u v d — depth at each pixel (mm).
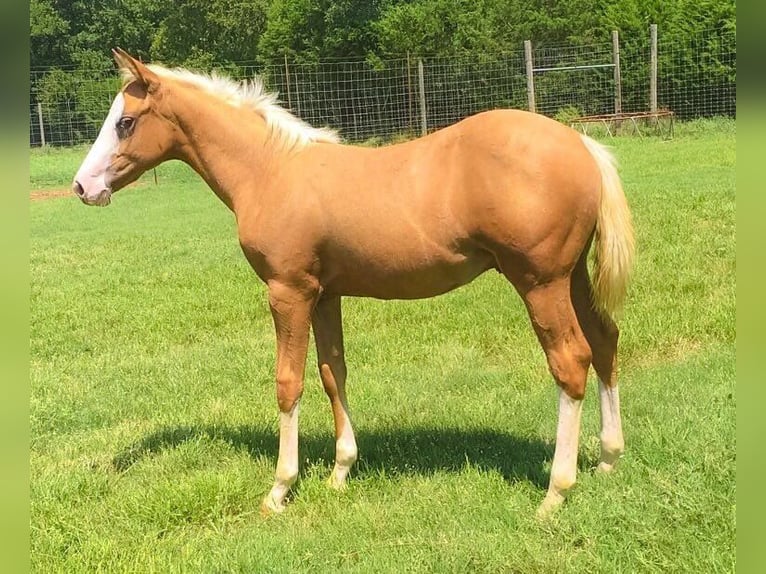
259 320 7531
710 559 2980
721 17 21297
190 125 4016
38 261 10828
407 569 3211
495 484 3879
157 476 4414
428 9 26812
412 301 7375
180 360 6484
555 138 3355
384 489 4031
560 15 26844
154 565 3457
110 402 5691
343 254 3678
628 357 5590
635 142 18188
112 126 4016
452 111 24750
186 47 37625
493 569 3143
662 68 22094
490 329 6410
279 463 3951
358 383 5594
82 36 42656
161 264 10164
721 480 3453
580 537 3289
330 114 24938
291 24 31172
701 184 11211
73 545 3697
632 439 4141
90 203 4055
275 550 3479
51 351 6973
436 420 4848
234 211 4051
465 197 3408
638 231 8516
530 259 3359
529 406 4875
